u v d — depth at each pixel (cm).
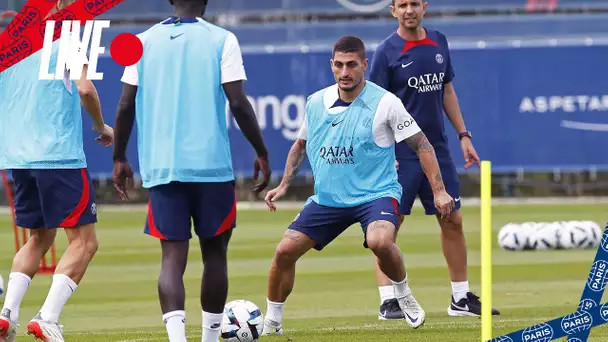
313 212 2620
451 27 8112
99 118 2516
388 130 2564
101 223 6381
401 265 2606
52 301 2444
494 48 7375
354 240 5447
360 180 2589
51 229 2552
